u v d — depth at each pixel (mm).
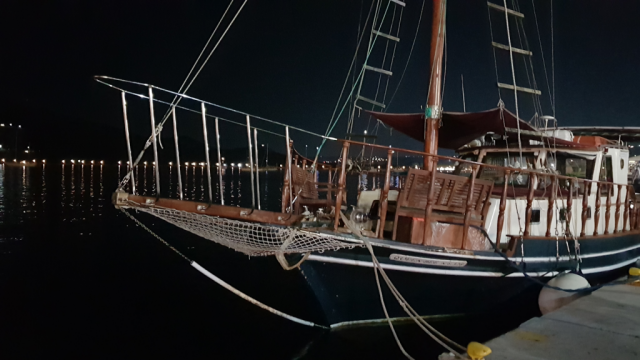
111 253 16156
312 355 7105
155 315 9461
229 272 13375
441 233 7156
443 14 8375
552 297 7551
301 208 8938
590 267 9531
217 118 6023
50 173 94062
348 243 6230
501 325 8336
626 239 10812
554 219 9031
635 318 6023
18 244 17734
